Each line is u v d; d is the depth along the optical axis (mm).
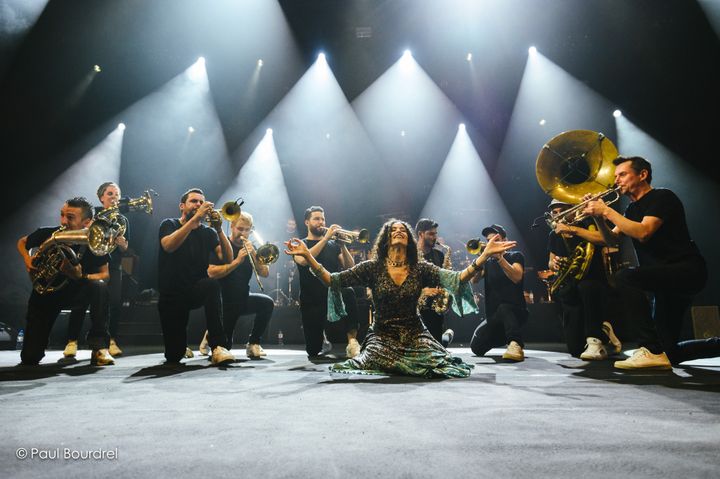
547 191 5023
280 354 5742
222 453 1322
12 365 4145
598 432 1558
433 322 4805
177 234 4121
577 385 2709
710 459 1257
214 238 4539
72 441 1460
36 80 9914
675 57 10133
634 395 2334
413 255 3506
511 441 1442
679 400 2189
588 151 4879
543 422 1714
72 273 4168
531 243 13352
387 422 1717
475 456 1285
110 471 1176
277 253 5363
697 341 3684
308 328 5348
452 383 2826
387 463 1226
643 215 3518
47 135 10609
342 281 3486
